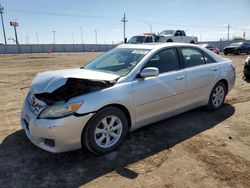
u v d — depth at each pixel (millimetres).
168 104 4641
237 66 15406
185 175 3316
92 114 3592
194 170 3426
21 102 6855
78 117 3480
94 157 3785
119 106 3969
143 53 4527
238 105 6285
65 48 61625
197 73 5117
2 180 3236
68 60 23656
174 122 5137
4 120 5359
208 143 4219
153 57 4492
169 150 3979
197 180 3211
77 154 3861
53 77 3885
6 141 4309
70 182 3197
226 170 3424
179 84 4746
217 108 5875
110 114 3822
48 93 3652
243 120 5258
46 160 3701
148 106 4301
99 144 3783
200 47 5504
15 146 4121
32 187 3104
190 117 5418
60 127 3387
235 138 4414
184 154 3855
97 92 3697
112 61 4691
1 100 7070
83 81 3715
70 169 3475
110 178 3270
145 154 3867
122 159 3727
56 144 3443
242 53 27938
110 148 3904
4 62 21203
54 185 3143
